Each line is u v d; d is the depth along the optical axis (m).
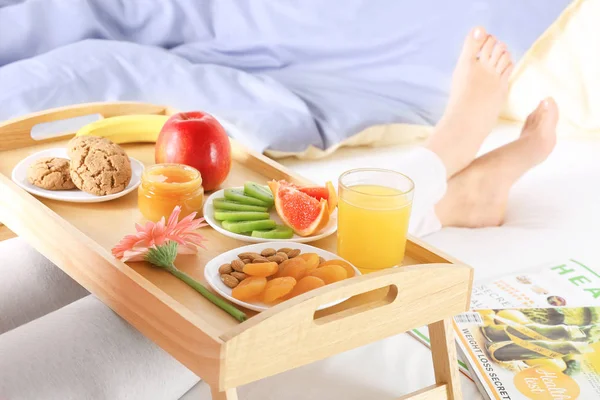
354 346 1.03
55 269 1.35
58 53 2.15
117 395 1.10
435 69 2.13
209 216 1.26
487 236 1.85
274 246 1.16
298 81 2.23
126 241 1.08
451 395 1.19
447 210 1.93
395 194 1.14
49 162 1.32
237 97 2.10
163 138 1.35
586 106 2.09
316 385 1.25
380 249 1.13
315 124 2.06
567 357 1.33
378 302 1.04
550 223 1.85
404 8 2.15
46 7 2.27
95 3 2.33
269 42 2.29
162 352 1.17
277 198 1.25
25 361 1.08
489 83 2.04
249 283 1.03
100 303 1.22
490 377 1.27
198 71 2.17
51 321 1.17
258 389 1.23
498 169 1.95
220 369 0.89
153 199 1.22
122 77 2.13
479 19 2.07
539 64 2.07
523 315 1.46
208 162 1.34
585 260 1.71
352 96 2.16
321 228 1.23
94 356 1.11
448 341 1.16
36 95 2.03
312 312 0.95
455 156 1.97
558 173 2.00
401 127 2.11
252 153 1.47
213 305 1.03
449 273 1.09
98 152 1.30
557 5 2.04
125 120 1.52
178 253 1.15
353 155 2.07
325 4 2.24
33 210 1.21
